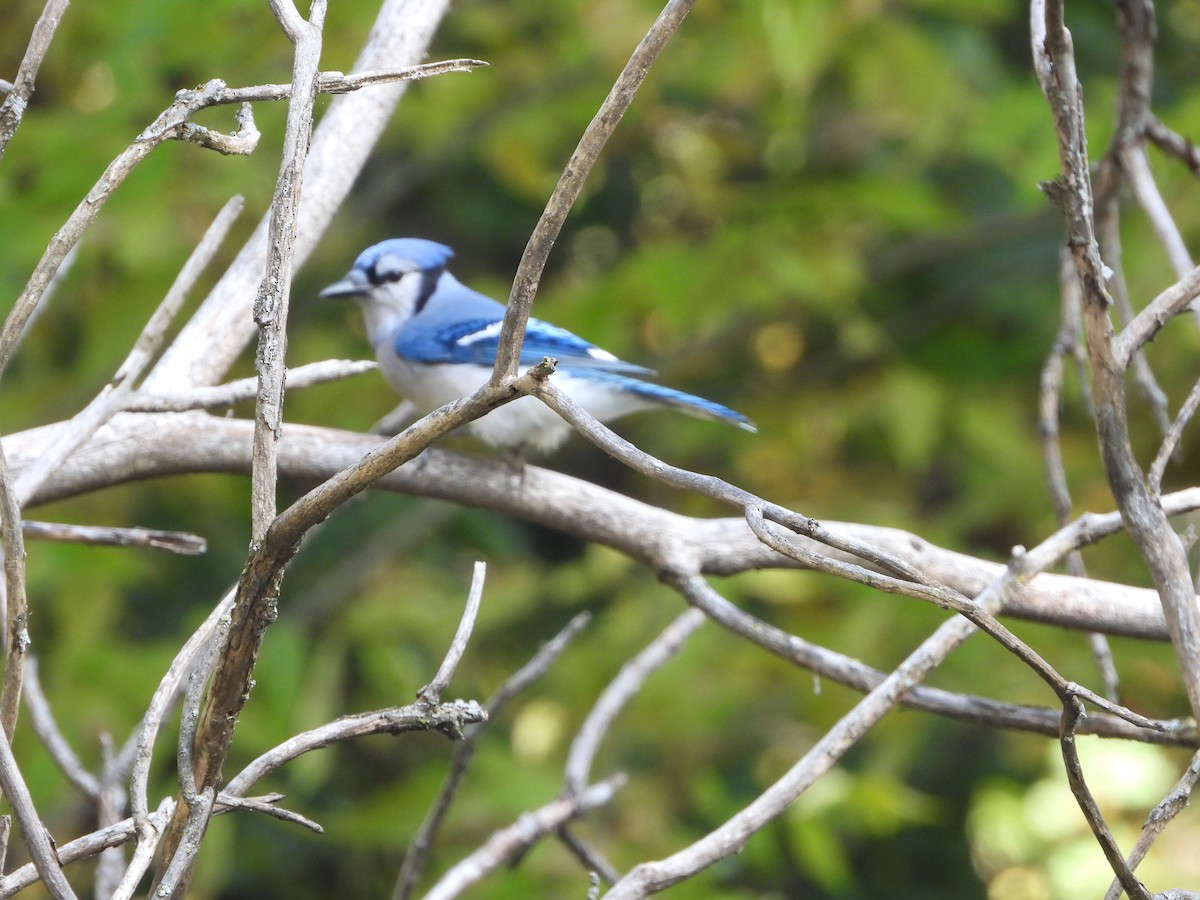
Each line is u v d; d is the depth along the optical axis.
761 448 13.04
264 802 3.06
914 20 13.01
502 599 12.61
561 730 11.50
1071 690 2.91
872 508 12.48
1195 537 3.94
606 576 12.27
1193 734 4.40
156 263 11.05
